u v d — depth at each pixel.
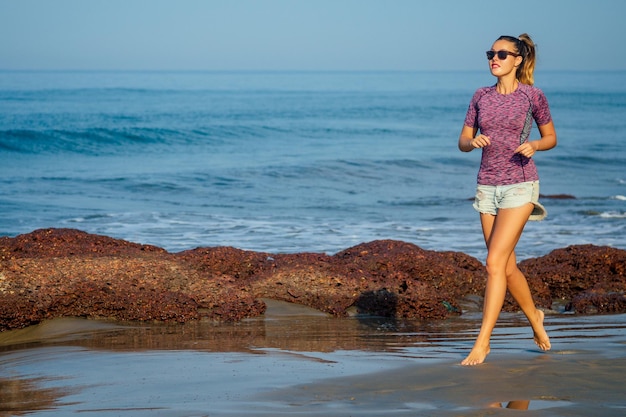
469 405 3.99
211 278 8.04
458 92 154.38
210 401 4.20
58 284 7.41
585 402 4.02
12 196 19.56
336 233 15.01
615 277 9.11
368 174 27.81
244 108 77.12
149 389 4.59
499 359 5.21
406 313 7.90
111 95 102.00
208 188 22.94
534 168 5.23
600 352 5.45
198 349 6.05
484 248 13.32
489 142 5.13
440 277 8.88
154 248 8.89
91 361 5.62
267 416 3.82
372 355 5.68
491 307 5.16
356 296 8.06
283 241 13.84
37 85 145.50
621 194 24.05
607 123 62.97
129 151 34.44
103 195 20.77
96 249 8.32
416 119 67.25
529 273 9.32
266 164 28.97
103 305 7.39
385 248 9.37
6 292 7.14
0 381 5.05
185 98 100.44
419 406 3.98
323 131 49.34
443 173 29.17
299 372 4.95
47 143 32.97
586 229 16.00
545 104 5.23
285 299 8.09
